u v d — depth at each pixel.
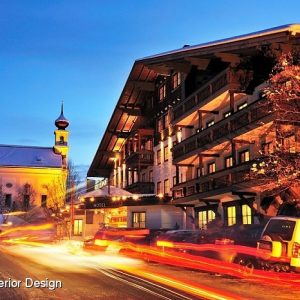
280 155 19.62
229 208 29.97
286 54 20.95
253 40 24.66
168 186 41.00
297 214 21.78
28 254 26.55
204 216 34.06
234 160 26.48
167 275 16.34
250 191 25.42
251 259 15.77
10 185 88.50
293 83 19.14
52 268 18.03
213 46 28.09
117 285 13.46
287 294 12.20
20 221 76.25
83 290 12.38
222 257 17.23
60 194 68.69
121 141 53.44
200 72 35.94
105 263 20.72
